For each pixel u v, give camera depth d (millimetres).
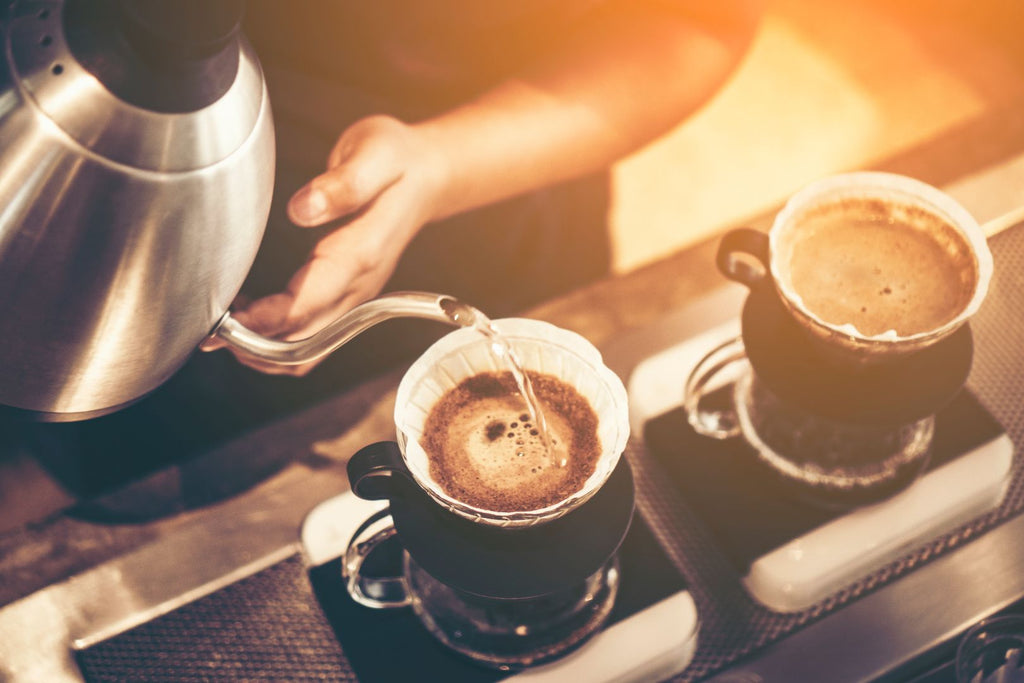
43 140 749
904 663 916
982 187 1080
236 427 1297
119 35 739
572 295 1081
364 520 930
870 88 2236
